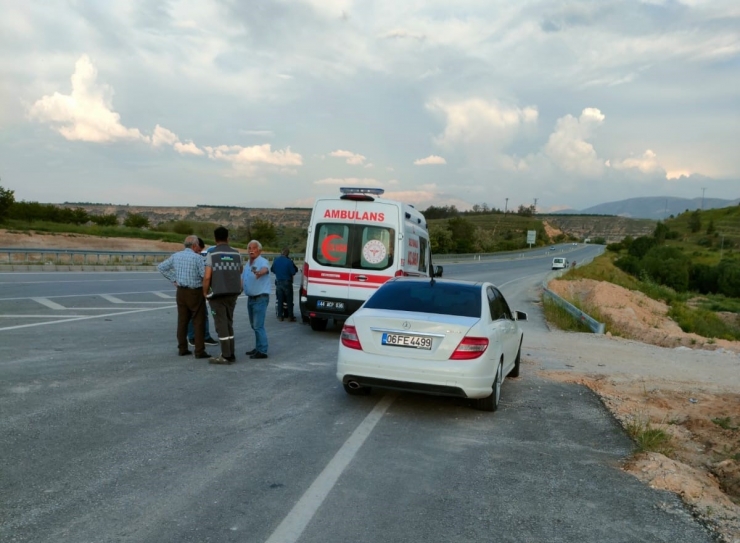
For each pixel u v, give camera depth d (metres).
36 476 4.27
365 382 6.50
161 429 5.51
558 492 4.54
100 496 3.99
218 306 8.60
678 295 65.44
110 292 18.50
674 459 5.69
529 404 7.45
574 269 54.66
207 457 4.85
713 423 6.96
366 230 12.22
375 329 6.50
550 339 14.74
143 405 6.28
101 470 4.45
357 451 5.21
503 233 166.50
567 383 9.00
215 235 8.67
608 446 5.82
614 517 4.12
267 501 4.06
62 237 50.75
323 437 5.56
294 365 8.94
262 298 9.27
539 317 20.88
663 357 12.86
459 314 6.84
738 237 153.62
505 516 4.05
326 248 12.34
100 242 52.25
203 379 7.64
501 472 4.93
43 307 13.97
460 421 6.45
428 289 7.43
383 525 3.81
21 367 7.61
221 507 3.93
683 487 4.70
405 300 7.19
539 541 3.71
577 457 5.43
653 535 3.87
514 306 25.22
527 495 4.45
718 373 11.16
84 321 12.05
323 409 6.55
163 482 4.29
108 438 5.17
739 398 8.62
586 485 4.72
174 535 3.51
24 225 54.78
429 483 4.59
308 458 4.97
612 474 5.01
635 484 4.79
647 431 6.12
